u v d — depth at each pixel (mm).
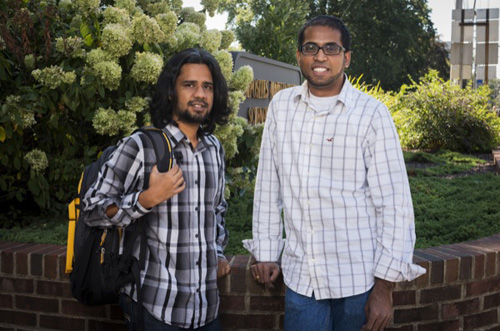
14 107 3732
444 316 3064
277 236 2359
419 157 9203
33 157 3932
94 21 3914
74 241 2211
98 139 4441
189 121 2125
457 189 5840
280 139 2201
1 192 4531
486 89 11734
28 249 3262
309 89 2178
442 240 3814
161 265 2082
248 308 2959
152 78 3904
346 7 36656
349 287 2066
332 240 2082
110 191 2035
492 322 3197
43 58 4004
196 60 2127
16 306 3219
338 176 2084
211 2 4965
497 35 15727
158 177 1928
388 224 2021
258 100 7879
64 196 4426
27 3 4082
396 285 2980
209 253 2178
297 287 2152
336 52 2080
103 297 2186
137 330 2066
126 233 2105
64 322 3178
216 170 2242
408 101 11641
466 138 10977
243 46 10578
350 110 2088
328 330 2141
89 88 3814
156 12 4484
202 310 2143
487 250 3217
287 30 10445
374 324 2025
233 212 4566
